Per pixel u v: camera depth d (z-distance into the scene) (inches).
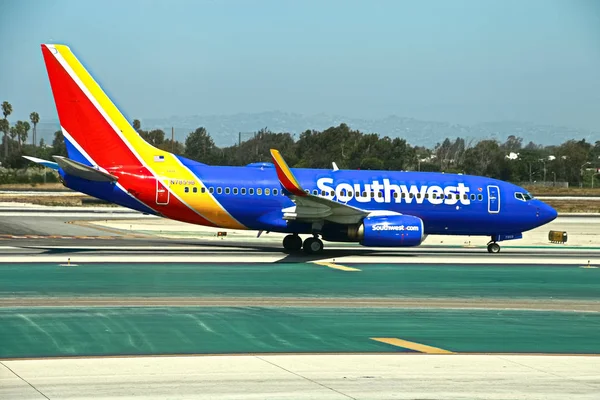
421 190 6333.7
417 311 3759.8
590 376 2522.1
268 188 6023.6
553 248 7278.5
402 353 2817.4
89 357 2659.9
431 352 2851.9
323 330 3230.8
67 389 2249.0
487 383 2413.9
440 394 2277.3
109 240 6914.4
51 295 3900.1
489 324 3474.4
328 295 4146.2
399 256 6077.8
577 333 3309.5
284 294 4136.3
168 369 2503.7
